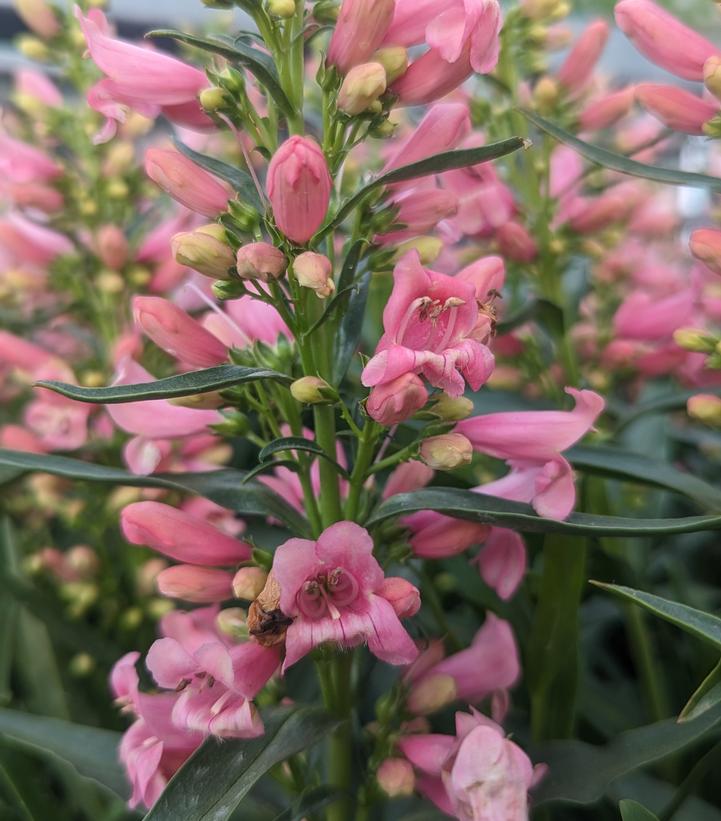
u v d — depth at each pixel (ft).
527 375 0.78
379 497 0.55
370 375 0.40
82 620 0.81
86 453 0.79
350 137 0.47
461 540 0.50
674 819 0.60
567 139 0.52
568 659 0.61
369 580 0.42
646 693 0.73
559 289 0.75
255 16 0.46
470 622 0.75
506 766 0.41
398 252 0.49
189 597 0.50
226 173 0.48
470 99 0.73
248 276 0.44
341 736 0.50
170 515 0.49
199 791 0.42
